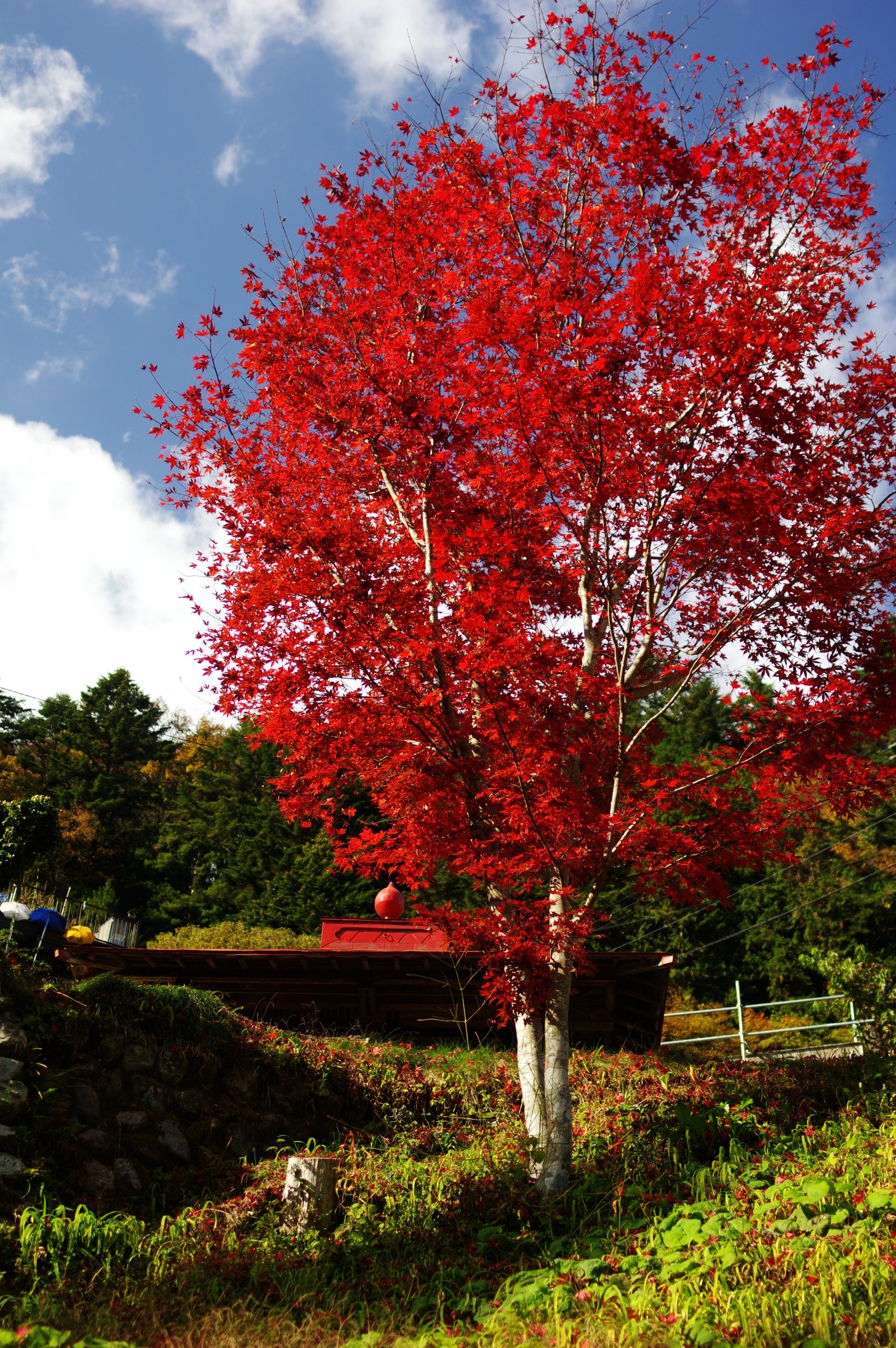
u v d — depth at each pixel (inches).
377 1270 277.0
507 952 335.9
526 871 334.6
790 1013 1101.7
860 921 1135.0
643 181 334.0
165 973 556.7
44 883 1183.6
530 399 318.7
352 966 549.3
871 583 339.0
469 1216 313.4
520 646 302.5
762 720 339.6
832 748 335.3
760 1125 384.5
